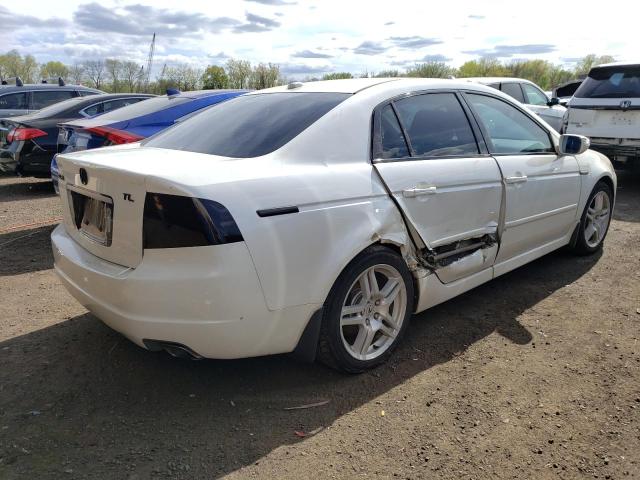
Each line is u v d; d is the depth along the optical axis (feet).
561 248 16.42
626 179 29.94
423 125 11.00
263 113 10.55
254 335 8.26
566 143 14.02
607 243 17.75
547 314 12.45
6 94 36.19
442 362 10.40
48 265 16.16
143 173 7.87
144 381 9.76
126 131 19.10
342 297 9.22
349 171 9.37
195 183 7.68
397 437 8.23
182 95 22.36
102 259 8.90
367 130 9.95
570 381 9.68
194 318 7.86
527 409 8.88
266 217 8.05
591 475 7.41
